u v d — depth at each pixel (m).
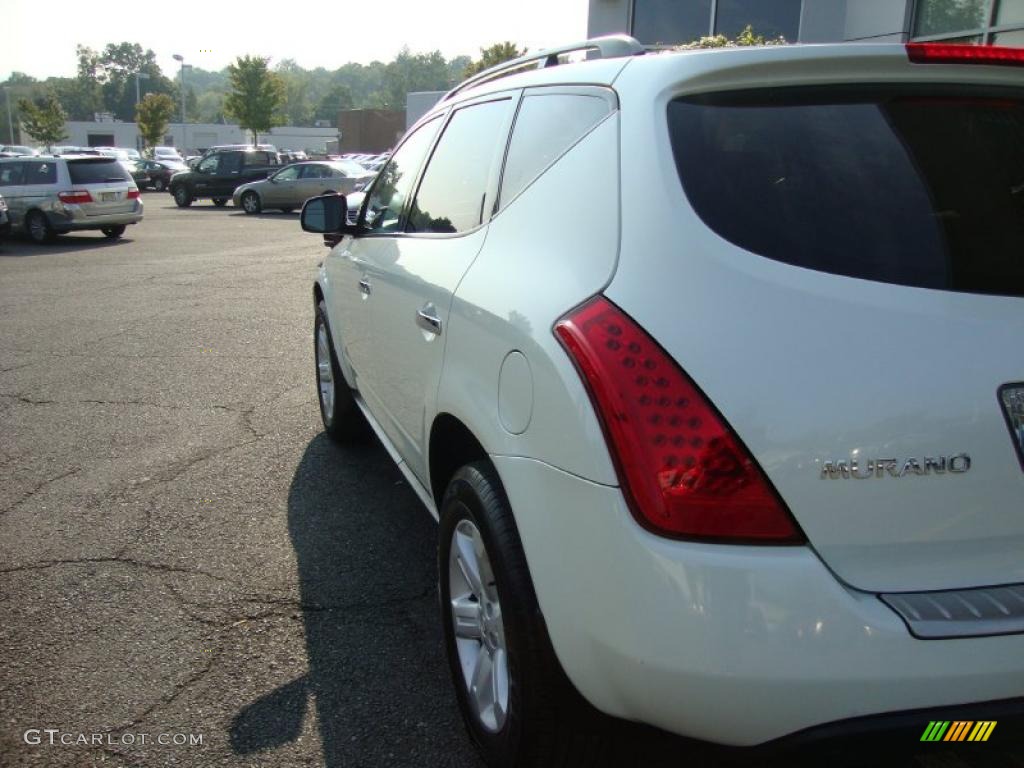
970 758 2.53
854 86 2.10
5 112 106.88
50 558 3.80
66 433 5.54
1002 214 1.99
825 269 1.85
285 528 4.12
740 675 1.69
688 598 1.71
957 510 1.76
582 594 1.88
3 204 16.92
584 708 2.07
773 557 1.71
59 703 2.80
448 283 2.74
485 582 2.39
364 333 3.92
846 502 1.72
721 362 1.75
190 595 3.49
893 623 1.70
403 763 2.55
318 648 3.12
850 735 1.72
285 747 2.61
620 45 2.61
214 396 6.38
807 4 11.62
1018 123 2.12
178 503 4.41
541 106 2.67
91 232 20.59
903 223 1.93
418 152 3.88
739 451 1.72
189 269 13.71
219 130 93.62
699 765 2.41
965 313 1.83
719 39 7.92
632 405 1.78
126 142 95.00
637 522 1.76
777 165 1.99
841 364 1.75
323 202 4.45
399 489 4.62
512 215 2.54
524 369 2.10
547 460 1.97
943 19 10.17
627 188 2.04
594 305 1.93
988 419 1.77
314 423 5.77
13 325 9.05
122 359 7.53
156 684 2.90
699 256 1.86
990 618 1.73
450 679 2.95
